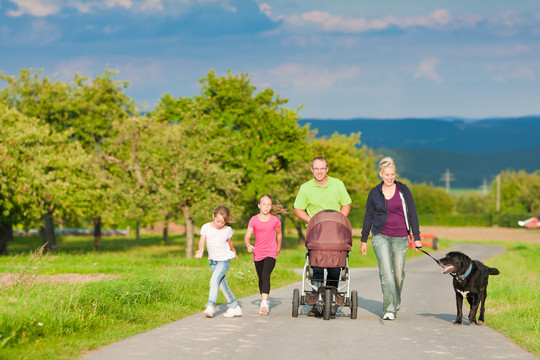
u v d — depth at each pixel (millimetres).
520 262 44938
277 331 10023
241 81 53000
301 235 69688
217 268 11805
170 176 42594
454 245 86062
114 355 7922
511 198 170500
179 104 52156
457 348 8766
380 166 12094
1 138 40844
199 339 9172
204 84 52594
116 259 34812
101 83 59656
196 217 41406
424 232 121625
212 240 11812
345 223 11711
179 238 88250
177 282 15688
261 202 12430
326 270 11859
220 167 47688
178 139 42500
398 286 12211
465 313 13773
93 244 69750
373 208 12164
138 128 43500
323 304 11781
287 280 22953
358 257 46125
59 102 56938
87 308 10695
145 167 43062
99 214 50375
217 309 13266
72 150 46312
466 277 11352
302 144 55094
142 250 55812
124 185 43219
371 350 8461
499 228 135625
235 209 42781
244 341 9039
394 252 12055
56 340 8734
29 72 56719
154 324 10828
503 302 15953
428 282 24531
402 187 12117
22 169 40594
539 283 22391
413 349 8602
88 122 57188
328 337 9484
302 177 54969
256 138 51969
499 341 9461
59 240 81188
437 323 11609
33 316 9070
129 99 61781
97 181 44969
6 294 10758
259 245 12492
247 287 18625
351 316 11891
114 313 11227
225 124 51750
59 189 41875
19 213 41844
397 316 12695
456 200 174375
